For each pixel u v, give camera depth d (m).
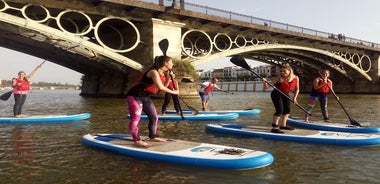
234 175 4.98
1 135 8.50
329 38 47.09
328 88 10.40
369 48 54.78
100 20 25.62
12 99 29.55
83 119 12.28
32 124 10.76
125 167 5.37
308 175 5.08
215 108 18.92
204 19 31.53
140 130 9.57
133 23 29.72
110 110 16.77
